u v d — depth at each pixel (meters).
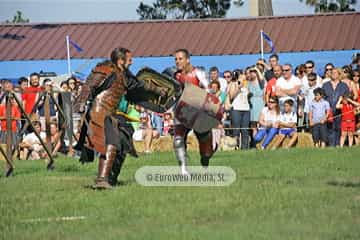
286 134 31.81
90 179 20.25
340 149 27.62
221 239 11.99
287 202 15.17
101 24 53.78
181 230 12.73
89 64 49.44
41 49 51.00
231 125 31.94
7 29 53.75
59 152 29.28
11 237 12.70
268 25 52.06
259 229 12.70
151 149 32.22
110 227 13.25
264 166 22.27
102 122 17.62
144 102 18.77
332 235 12.12
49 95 24.16
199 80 19.66
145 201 15.70
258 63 32.28
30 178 20.81
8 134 22.17
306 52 48.66
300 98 31.94
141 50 50.50
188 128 19.52
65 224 13.66
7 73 49.19
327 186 17.55
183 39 51.25
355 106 31.59
